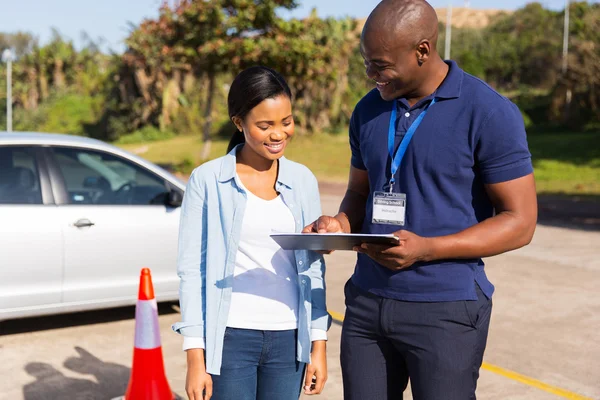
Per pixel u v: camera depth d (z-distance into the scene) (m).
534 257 8.48
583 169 23.77
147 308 2.22
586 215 13.15
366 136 2.29
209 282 2.20
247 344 2.23
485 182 2.10
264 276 2.25
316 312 2.32
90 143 5.13
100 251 4.86
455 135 2.07
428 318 2.11
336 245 2.04
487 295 2.15
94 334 5.00
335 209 13.47
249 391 2.26
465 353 2.12
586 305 6.11
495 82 57.97
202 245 2.25
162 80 41.75
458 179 2.10
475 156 2.09
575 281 7.12
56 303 4.73
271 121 2.14
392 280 2.15
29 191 4.74
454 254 2.04
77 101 53.88
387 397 2.31
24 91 56.22
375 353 2.29
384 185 2.22
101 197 5.07
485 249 2.04
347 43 34.00
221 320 2.18
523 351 4.81
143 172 5.25
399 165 2.16
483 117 2.03
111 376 4.18
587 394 4.05
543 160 26.17
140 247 5.00
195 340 2.17
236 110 2.17
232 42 21.05
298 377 2.33
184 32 21.59
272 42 21.14
